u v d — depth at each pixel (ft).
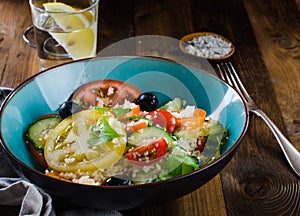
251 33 2.80
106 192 1.53
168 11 2.95
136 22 2.85
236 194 1.85
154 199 1.59
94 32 2.41
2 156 1.90
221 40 2.69
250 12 2.97
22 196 1.73
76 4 2.48
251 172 1.94
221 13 2.95
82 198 1.57
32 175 1.59
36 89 1.97
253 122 2.18
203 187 1.87
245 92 2.31
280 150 2.05
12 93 1.89
